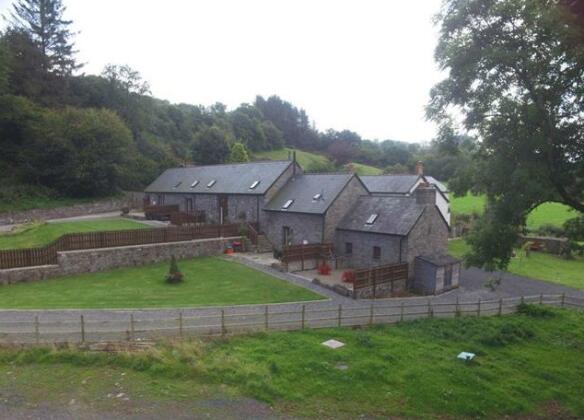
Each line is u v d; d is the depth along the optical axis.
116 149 53.22
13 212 42.59
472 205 69.19
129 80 69.12
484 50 15.27
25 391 13.23
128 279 26.44
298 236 34.34
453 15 16.22
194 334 17.31
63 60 64.38
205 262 31.53
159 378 14.28
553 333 20.52
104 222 43.16
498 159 15.42
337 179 34.72
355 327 19.45
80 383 13.81
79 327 17.62
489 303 24.86
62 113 51.66
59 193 49.59
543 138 14.41
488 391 14.38
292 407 12.94
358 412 12.90
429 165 81.75
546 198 15.85
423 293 27.81
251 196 38.62
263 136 112.12
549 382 15.60
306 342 17.06
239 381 14.12
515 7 14.38
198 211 44.50
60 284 24.84
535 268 35.84
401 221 29.34
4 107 47.97
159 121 82.19
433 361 16.11
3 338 16.25
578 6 11.16
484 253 17.31
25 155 48.75
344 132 137.88
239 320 19.41
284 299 23.45
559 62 14.02
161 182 53.12
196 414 12.30
